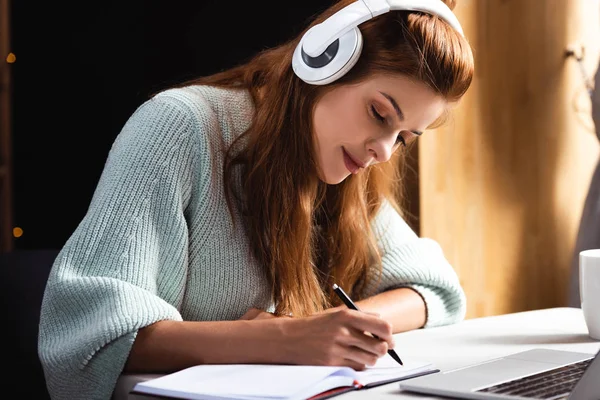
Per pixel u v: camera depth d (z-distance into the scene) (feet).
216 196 4.89
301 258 4.99
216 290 4.92
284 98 4.88
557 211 9.43
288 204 4.92
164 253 4.65
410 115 4.49
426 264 5.69
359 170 4.74
